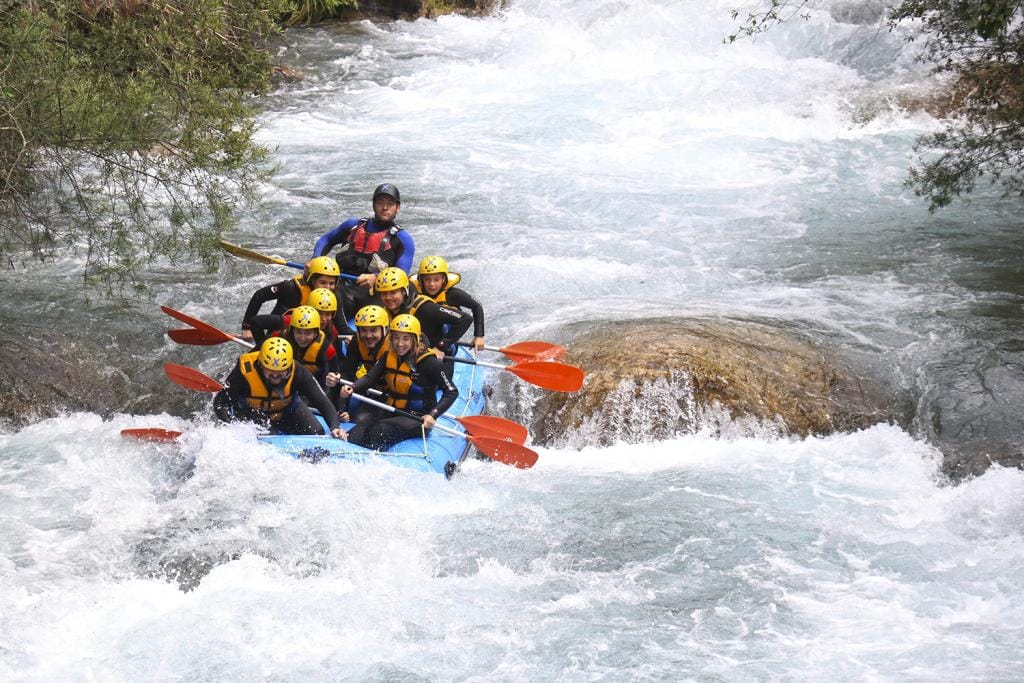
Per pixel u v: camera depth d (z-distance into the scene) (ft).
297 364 76.23
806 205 136.26
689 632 59.62
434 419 78.33
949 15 108.78
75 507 71.20
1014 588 62.85
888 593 62.75
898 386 89.56
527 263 116.37
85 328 98.48
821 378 89.30
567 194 142.20
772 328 96.53
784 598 62.54
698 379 86.79
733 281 112.27
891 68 178.60
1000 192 137.39
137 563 64.64
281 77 199.11
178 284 109.29
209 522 67.92
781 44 194.29
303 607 61.52
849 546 67.97
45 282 106.63
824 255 118.93
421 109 184.44
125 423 86.43
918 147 153.58
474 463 82.28
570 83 191.72
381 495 71.67
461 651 58.03
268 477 71.82
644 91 182.39
